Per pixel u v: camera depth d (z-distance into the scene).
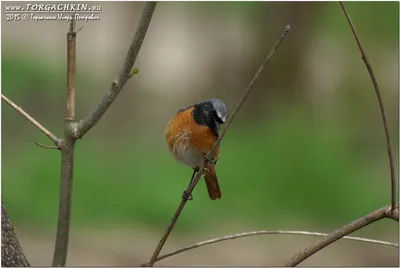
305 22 18.41
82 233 12.27
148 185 13.80
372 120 17.55
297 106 18.12
